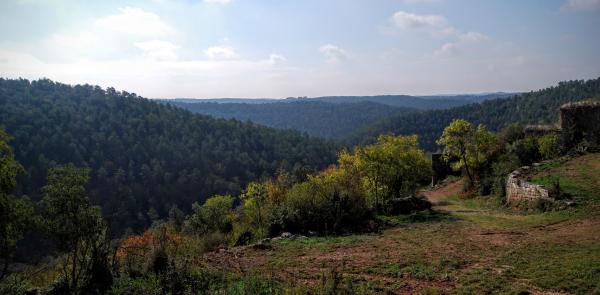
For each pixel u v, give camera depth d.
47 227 10.41
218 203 29.56
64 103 124.31
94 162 92.62
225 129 140.25
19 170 11.54
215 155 116.56
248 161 117.56
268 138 140.88
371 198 25.08
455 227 16.84
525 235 14.06
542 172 23.52
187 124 133.75
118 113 127.19
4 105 104.81
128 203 84.56
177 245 15.14
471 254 12.04
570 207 17.16
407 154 29.75
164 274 10.57
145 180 95.56
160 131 124.25
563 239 12.73
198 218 26.92
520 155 30.92
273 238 16.39
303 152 130.38
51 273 12.28
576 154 26.61
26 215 10.92
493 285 9.13
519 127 41.03
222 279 10.49
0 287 10.24
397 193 30.00
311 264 11.95
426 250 12.95
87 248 10.90
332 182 23.31
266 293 9.41
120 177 90.06
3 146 11.30
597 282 8.61
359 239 15.36
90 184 85.06
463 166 36.28
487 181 28.39
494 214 20.38
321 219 18.17
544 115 107.50
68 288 10.27
